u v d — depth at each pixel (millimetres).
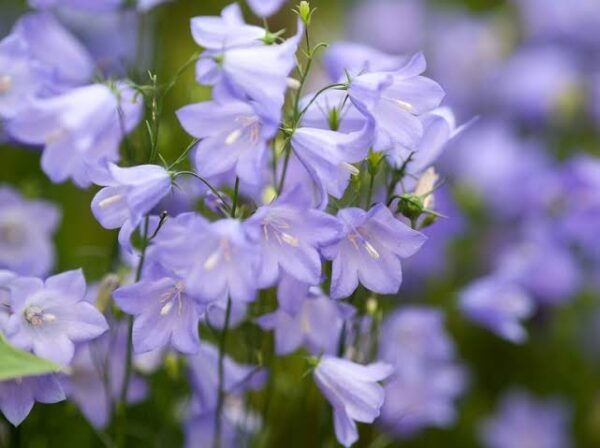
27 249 441
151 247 337
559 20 742
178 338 336
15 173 534
